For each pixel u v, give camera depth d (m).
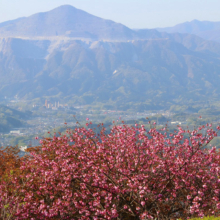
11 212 15.62
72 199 17.27
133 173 17.20
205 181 17.16
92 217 17.17
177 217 18.06
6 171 21.81
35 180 18.89
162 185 17.55
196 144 17.77
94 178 17.33
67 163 18.00
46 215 16.17
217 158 18.69
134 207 18.19
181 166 16.95
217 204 15.91
